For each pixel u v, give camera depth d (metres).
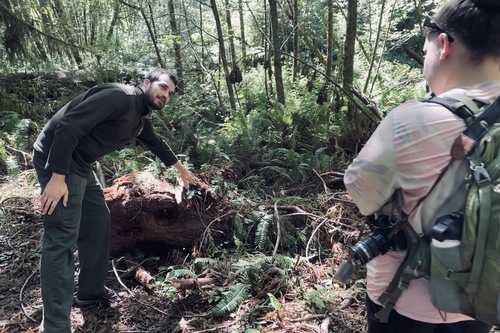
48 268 2.33
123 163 4.90
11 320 2.70
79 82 8.05
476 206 0.97
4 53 7.38
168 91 2.52
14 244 3.51
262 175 4.95
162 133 5.71
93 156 2.44
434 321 1.16
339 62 8.38
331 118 6.05
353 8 5.71
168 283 2.97
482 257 0.98
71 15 10.00
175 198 3.27
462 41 1.08
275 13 6.39
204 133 5.96
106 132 2.41
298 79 8.10
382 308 1.20
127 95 2.39
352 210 3.87
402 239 1.14
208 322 2.64
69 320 2.40
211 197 3.47
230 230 3.53
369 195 1.14
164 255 3.40
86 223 2.65
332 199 4.04
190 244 3.36
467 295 1.03
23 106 6.82
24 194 4.26
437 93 1.17
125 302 2.85
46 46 7.27
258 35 10.81
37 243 3.50
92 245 2.68
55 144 2.19
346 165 5.05
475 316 1.06
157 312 2.76
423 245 1.09
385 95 6.79
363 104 5.90
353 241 3.40
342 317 2.64
